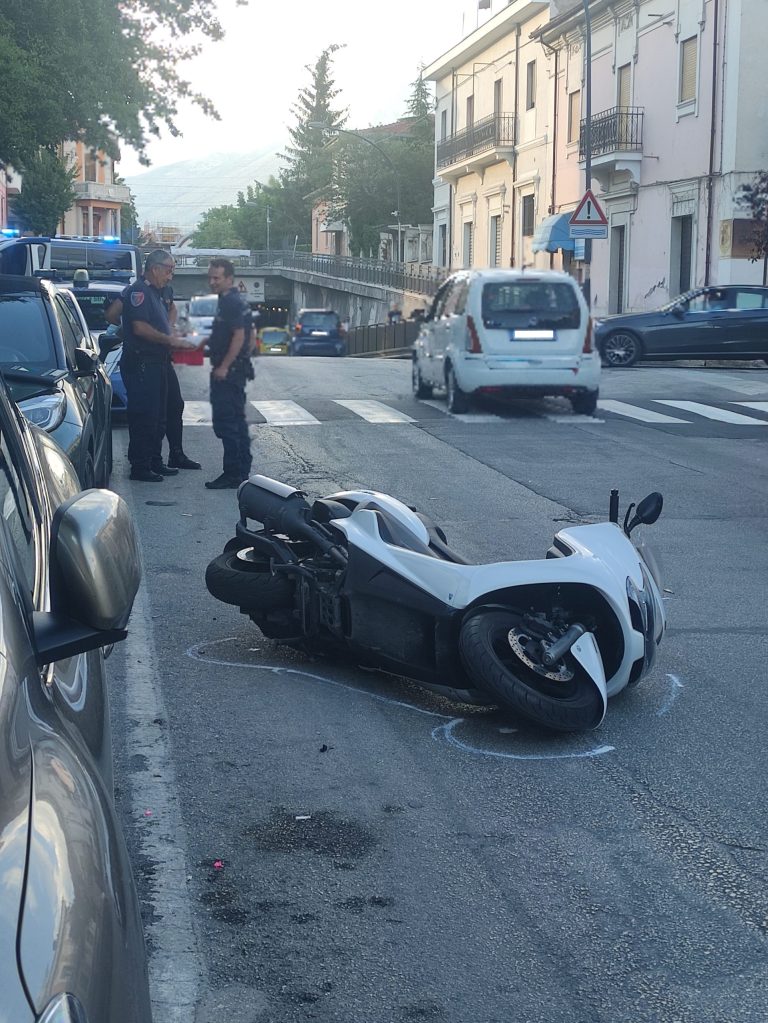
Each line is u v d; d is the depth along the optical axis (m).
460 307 17.38
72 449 7.17
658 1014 3.22
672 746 5.13
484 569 5.27
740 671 6.17
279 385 20.94
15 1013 1.46
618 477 12.20
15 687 1.98
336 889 3.86
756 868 4.06
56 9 21.91
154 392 11.30
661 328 26.61
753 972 3.43
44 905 1.63
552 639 5.21
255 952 3.47
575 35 41.19
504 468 12.66
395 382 22.05
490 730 5.30
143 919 3.62
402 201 69.69
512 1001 3.27
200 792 4.59
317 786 4.68
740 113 31.81
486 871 4.01
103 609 2.34
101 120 22.97
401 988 3.31
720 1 32.06
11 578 2.29
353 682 5.91
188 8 23.34
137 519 9.70
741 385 21.47
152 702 5.55
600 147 37.91
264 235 132.75
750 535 9.59
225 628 6.76
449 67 55.59
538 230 41.47
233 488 11.09
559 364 16.86
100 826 1.89
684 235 35.09
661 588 5.93
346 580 5.62
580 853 4.15
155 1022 3.11
